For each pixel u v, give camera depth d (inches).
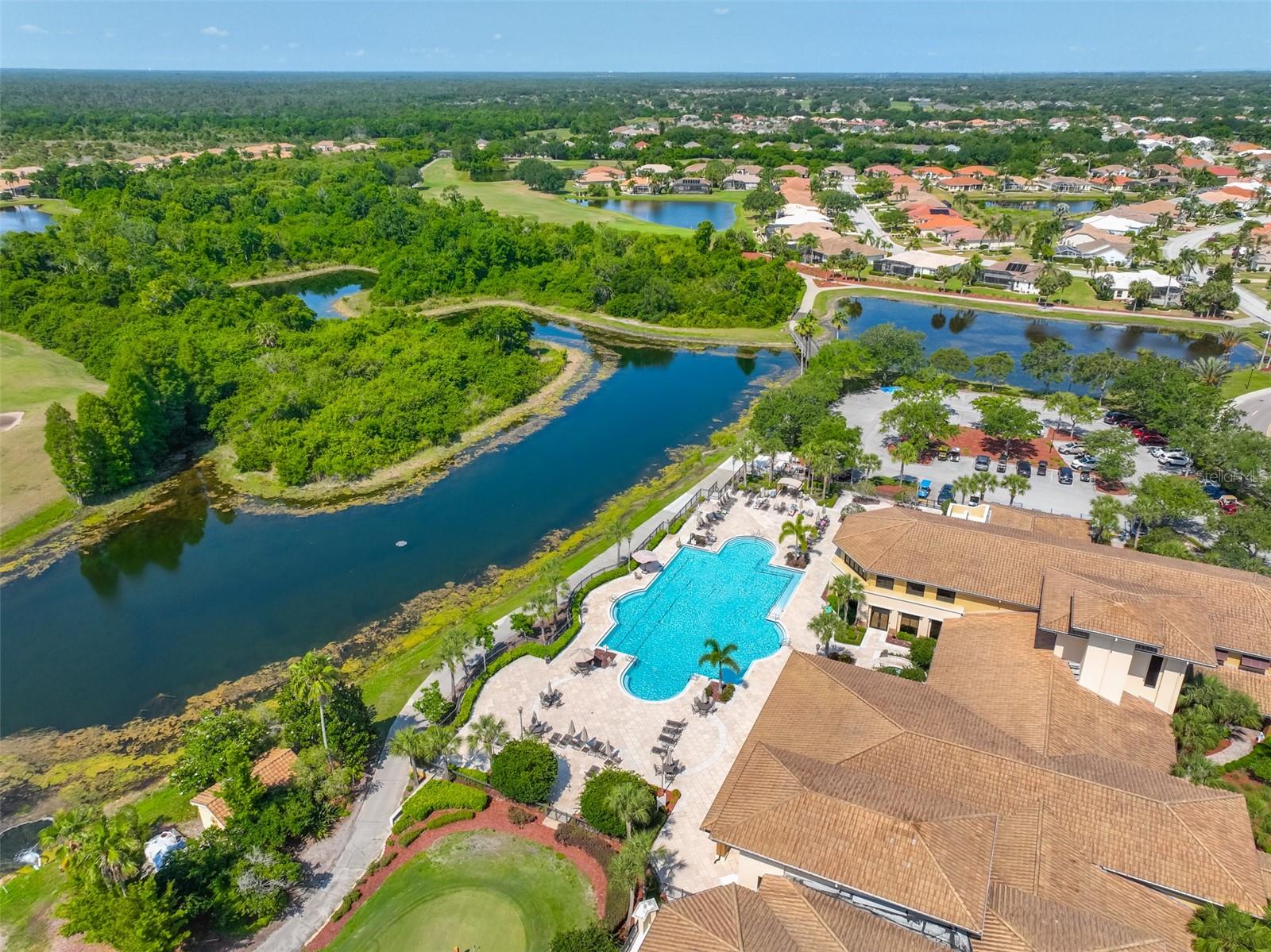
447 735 1966.0
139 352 3983.8
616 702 2236.7
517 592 2819.9
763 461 3715.6
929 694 1983.3
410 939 1596.9
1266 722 2047.2
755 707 2213.3
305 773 1863.9
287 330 5142.7
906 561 2397.9
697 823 1838.1
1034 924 1350.9
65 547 3169.3
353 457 3718.0
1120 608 1964.8
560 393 4766.2
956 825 1488.7
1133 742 1872.5
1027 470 3494.1
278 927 1633.9
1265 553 2824.8
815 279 7081.7
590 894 1680.6
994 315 6328.7
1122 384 4052.7
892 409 4207.7
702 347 5639.8
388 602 2797.7
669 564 2910.9
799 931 1374.3
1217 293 5826.8
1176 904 1469.0
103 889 1496.1
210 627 2677.2
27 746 2187.5
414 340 4958.2
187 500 3518.7
